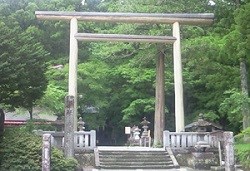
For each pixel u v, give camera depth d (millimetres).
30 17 37438
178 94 23141
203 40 23766
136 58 27484
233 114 24328
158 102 25672
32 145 16016
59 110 28047
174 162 19266
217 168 17922
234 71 23875
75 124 20422
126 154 19641
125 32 25891
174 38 23562
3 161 15539
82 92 33781
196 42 23797
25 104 19641
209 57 23484
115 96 35375
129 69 33031
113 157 19312
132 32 25875
